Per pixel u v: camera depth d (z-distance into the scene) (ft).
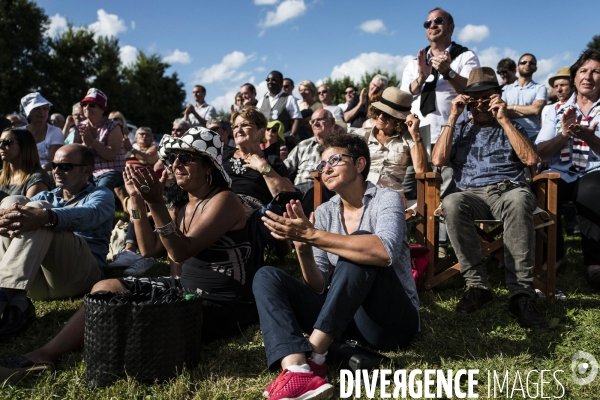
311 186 17.07
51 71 100.83
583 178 13.37
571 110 13.16
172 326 8.05
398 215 8.54
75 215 11.34
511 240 11.28
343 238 7.87
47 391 7.91
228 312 9.69
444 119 17.42
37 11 98.99
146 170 8.17
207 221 9.14
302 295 8.57
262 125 15.69
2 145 14.46
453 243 11.94
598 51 14.02
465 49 17.79
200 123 29.01
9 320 10.32
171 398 7.68
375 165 15.74
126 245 16.19
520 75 22.40
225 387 8.11
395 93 15.48
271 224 8.11
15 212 10.21
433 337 9.94
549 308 11.70
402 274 9.02
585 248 13.32
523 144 12.15
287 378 7.27
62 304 12.09
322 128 18.69
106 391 7.72
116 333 7.87
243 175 15.52
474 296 11.62
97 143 19.47
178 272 12.47
